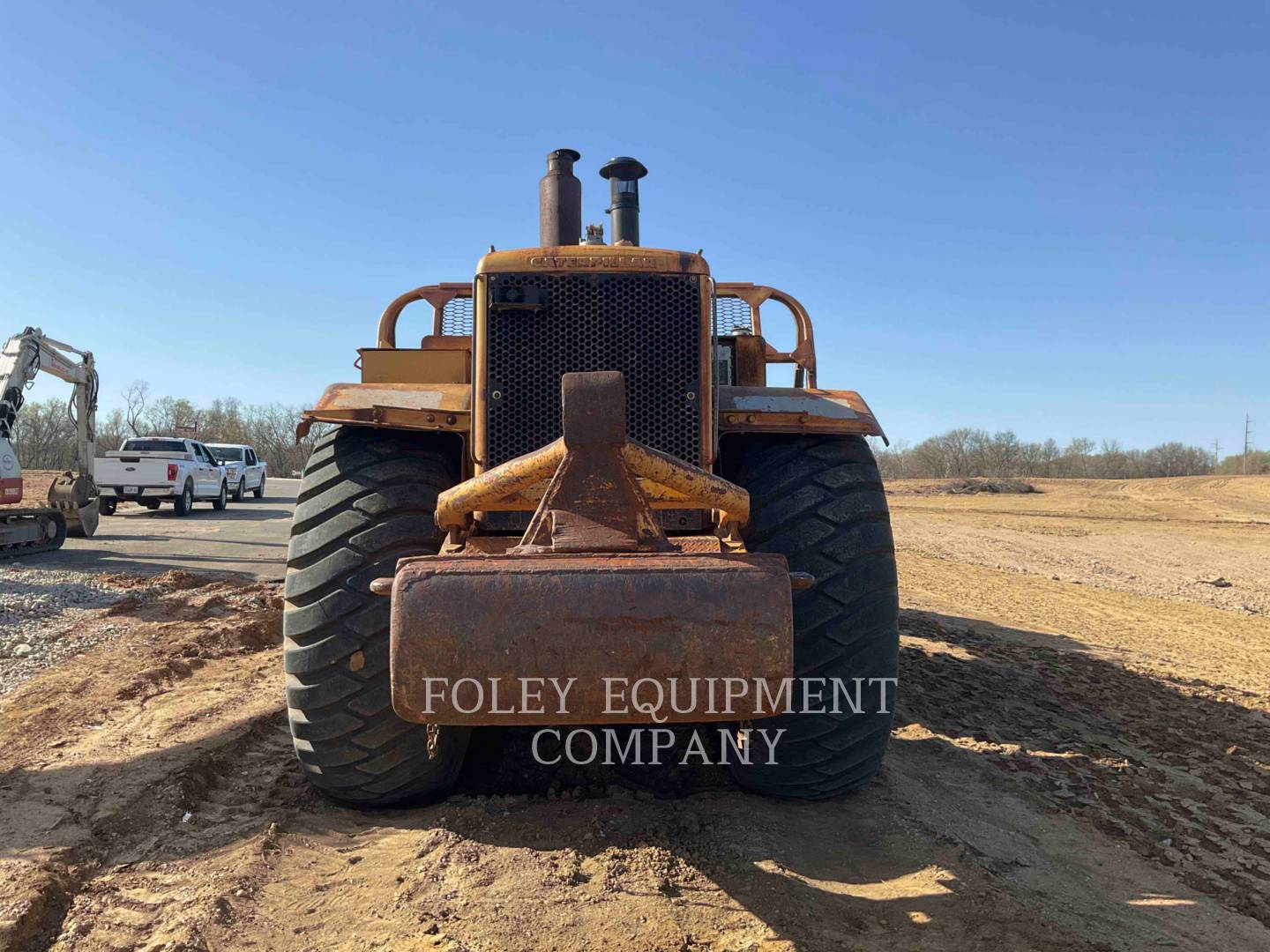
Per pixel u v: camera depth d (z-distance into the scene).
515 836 2.95
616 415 2.29
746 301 4.84
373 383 3.78
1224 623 10.64
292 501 25.88
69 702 4.89
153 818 3.22
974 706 5.51
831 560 3.20
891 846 3.04
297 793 3.46
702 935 2.38
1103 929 2.65
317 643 3.01
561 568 2.16
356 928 2.46
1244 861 3.35
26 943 2.40
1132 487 49.88
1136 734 5.16
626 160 4.37
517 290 3.04
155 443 20.53
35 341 12.59
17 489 12.11
